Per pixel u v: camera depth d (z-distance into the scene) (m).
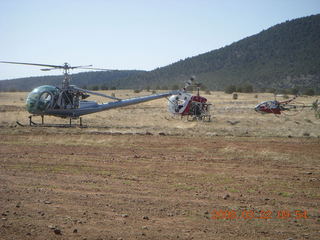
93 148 15.27
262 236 6.44
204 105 30.02
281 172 11.09
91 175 10.66
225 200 8.41
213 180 10.14
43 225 6.88
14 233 6.51
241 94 88.94
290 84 153.62
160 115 34.88
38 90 23.34
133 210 7.70
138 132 20.20
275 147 15.60
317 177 10.50
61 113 24.17
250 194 8.87
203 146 15.83
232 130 21.69
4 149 14.91
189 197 8.60
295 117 32.53
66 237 6.35
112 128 22.61
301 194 8.87
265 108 35.62
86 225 6.88
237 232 6.61
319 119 30.34
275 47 197.75
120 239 6.26
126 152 14.37
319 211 7.73
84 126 23.38
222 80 177.38
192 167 11.75
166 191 9.08
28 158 13.05
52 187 9.40
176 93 30.03
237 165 12.05
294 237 6.40
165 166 11.88
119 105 26.44
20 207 7.85
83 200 8.34
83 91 24.16
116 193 8.89
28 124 24.89
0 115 33.44
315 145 16.19
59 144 16.23
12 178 10.27
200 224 6.97
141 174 10.80
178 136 18.98
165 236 6.41
